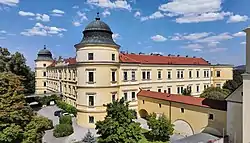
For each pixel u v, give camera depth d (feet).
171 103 114.52
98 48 119.55
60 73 207.82
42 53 272.10
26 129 68.18
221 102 92.79
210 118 94.07
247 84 70.13
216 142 82.48
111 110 83.71
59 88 211.82
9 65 168.55
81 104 124.57
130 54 167.43
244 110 71.26
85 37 123.24
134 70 144.66
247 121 70.38
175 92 178.29
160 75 165.89
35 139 68.69
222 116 88.69
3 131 63.10
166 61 177.27
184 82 185.16
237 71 229.04
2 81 71.51
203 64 203.21
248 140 70.28
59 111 165.37
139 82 149.28
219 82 213.66
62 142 100.78
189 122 104.01
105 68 122.31
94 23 122.62
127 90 139.44
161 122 98.12
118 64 131.03
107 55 122.21
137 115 142.92
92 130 117.08
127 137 80.07
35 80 270.05
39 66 268.82
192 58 212.02
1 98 68.54
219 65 213.05
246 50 70.79
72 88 174.60
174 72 176.65
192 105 102.17
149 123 100.73
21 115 68.80
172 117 113.70
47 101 200.34
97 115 121.49
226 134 86.58
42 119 75.72
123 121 82.02
